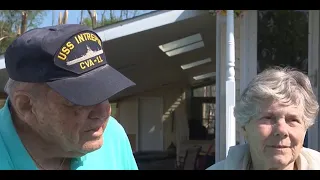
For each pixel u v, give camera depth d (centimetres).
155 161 1458
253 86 174
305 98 172
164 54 1000
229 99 511
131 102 1805
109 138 183
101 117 144
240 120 182
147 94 1827
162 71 1317
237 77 609
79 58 135
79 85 133
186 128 1878
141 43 799
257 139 175
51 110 136
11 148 144
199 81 1908
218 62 635
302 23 601
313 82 585
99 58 142
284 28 603
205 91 2130
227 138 507
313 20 591
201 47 995
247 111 176
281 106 168
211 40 907
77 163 162
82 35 138
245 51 604
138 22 671
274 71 176
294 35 603
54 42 131
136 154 1662
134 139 1789
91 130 144
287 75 173
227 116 507
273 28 604
